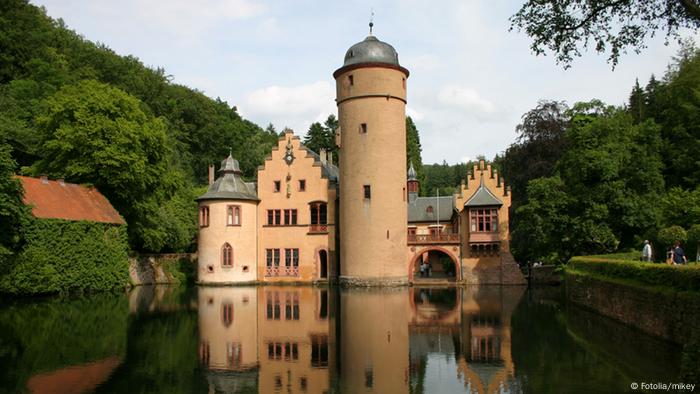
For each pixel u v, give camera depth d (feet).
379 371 44.75
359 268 135.54
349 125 138.10
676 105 138.72
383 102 136.15
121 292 118.93
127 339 58.59
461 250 143.23
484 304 94.22
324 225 152.87
